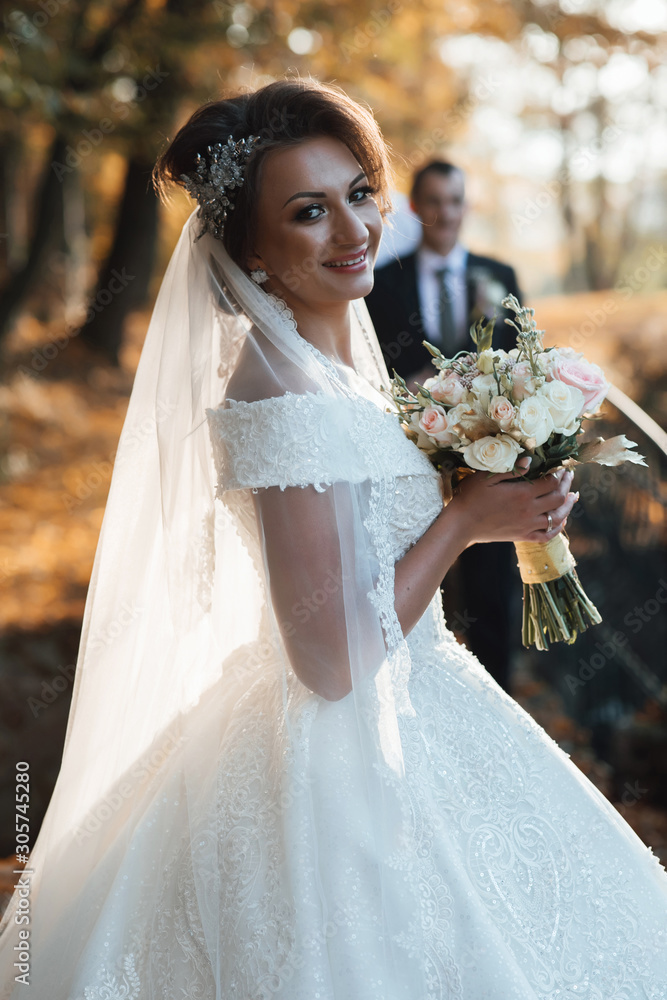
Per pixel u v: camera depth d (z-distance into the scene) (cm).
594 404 200
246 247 198
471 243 1878
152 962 180
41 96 754
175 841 188
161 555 209
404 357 468
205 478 195
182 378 200
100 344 1412
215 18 887
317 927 166
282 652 180
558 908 184
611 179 1794
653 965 187
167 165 206
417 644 201
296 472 171
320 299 199
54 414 1143
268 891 172
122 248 1423
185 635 197
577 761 476
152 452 210
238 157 193
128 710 208
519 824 188
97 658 209
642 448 464
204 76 921
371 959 164
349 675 174
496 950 170
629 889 192
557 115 1496
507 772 193
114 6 901
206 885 177
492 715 201
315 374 184
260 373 182
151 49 876
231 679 205
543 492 192
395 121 1342
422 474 195
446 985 169
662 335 887
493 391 196
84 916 189
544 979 175
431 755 189
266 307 190
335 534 172
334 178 192
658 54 1155
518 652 571
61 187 1109
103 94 877
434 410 197
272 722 188
